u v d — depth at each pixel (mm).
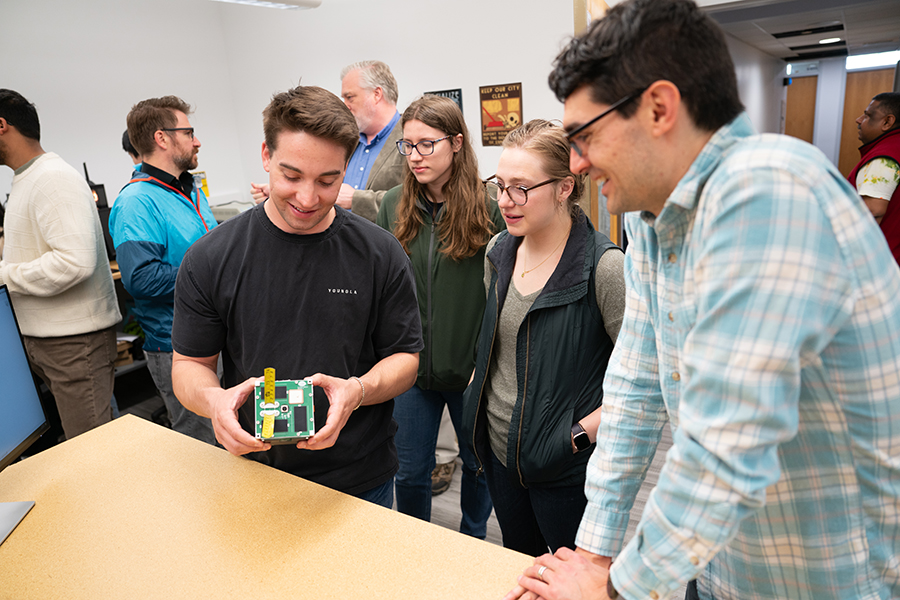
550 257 1382
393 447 1405
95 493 1147
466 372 1940
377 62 2693
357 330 1258
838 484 666
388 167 2494
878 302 585
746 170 566
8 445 1136
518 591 821
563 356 1309
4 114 2123
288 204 1105
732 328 561
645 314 886
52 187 2168
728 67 600
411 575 901
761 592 763
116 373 3482
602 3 3119
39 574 942
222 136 4488
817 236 542
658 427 919
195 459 1260
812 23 5422
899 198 3012
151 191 2289
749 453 572
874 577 706
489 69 3215
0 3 3291
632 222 840
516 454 1368
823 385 627
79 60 3646
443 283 1949
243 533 1016
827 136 9617
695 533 607
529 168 1301
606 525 900
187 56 4195
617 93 598
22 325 2299
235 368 1298
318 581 898
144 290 2199
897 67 4680
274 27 4066
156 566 946
